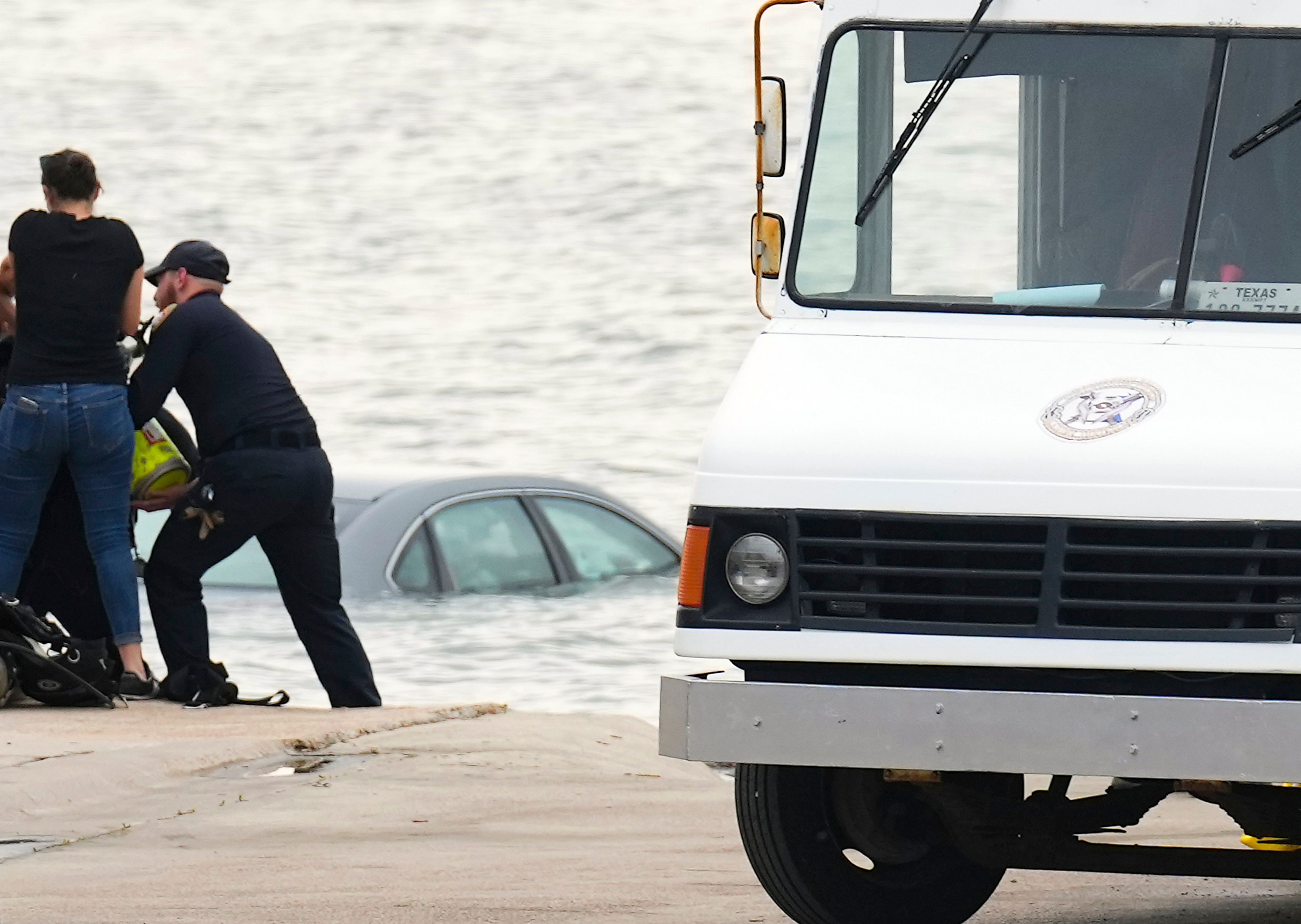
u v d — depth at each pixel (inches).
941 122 1029.2
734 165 7470.5
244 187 7244.1
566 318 4904.0
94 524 1574.8
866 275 1018.7
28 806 1205.7
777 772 968.3
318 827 1184.2
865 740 874.8
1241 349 965.8
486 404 3873.0
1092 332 987.3
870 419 918.4
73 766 1273.4
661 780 1343.5
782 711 883.4
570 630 1921.8
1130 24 1024.9
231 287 5477.4
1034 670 895.1
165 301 1630.2
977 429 906.7
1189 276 994.7
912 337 992.9
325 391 4052.7
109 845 1131.3
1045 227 1015.6
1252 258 994.7
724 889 1041.5
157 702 1572.3
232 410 1581.0
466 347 4576.8
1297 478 879.1
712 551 907.4
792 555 898.7
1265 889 1103.0
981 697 864.3
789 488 902.4
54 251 1535.4
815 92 1039.6
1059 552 882.1
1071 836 947.3
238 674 1787.6
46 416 1537.9
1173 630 874.8
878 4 1044.5
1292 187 996.6
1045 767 860.0
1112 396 924.6
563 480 2098.9
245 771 1333.7
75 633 1648.6
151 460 1622.8
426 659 1827.0
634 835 1182.3
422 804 1248.8
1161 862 931.3
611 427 3604.8
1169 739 852.6
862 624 892.6
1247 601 874.8
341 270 5762.8
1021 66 1027.9
